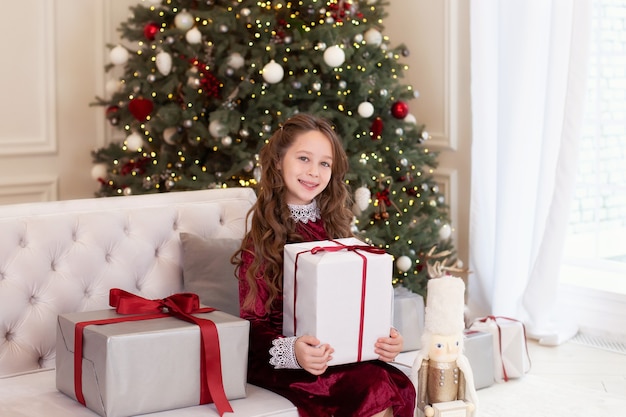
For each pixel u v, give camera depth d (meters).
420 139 4.50
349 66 4.07
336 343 2.29
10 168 4.72
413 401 2.38
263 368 2.43
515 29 4.23
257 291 2.51
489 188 4.52
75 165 4.95
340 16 4.14
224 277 2.81
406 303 3.24
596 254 4.57
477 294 4.61
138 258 2.80
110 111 4.57
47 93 4.80
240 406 2.26
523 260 4.39
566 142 4.06
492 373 3.61
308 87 4.16
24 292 2.58
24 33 4.69
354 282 2.29
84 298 2.70
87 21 4.91
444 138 4.88
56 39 4.81
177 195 2.98
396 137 4.34
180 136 4.30
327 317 2.27
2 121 4.66
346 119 4.08
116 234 2.77
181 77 4.35
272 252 2.54
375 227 4.13
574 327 4.40
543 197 4.21
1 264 2.56
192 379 2.23
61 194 4.91
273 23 4.03
